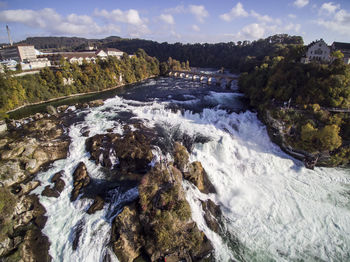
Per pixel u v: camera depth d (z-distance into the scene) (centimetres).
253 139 6034
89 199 3994
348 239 3516
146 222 3338
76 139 5644
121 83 13938
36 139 5553
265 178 4875
